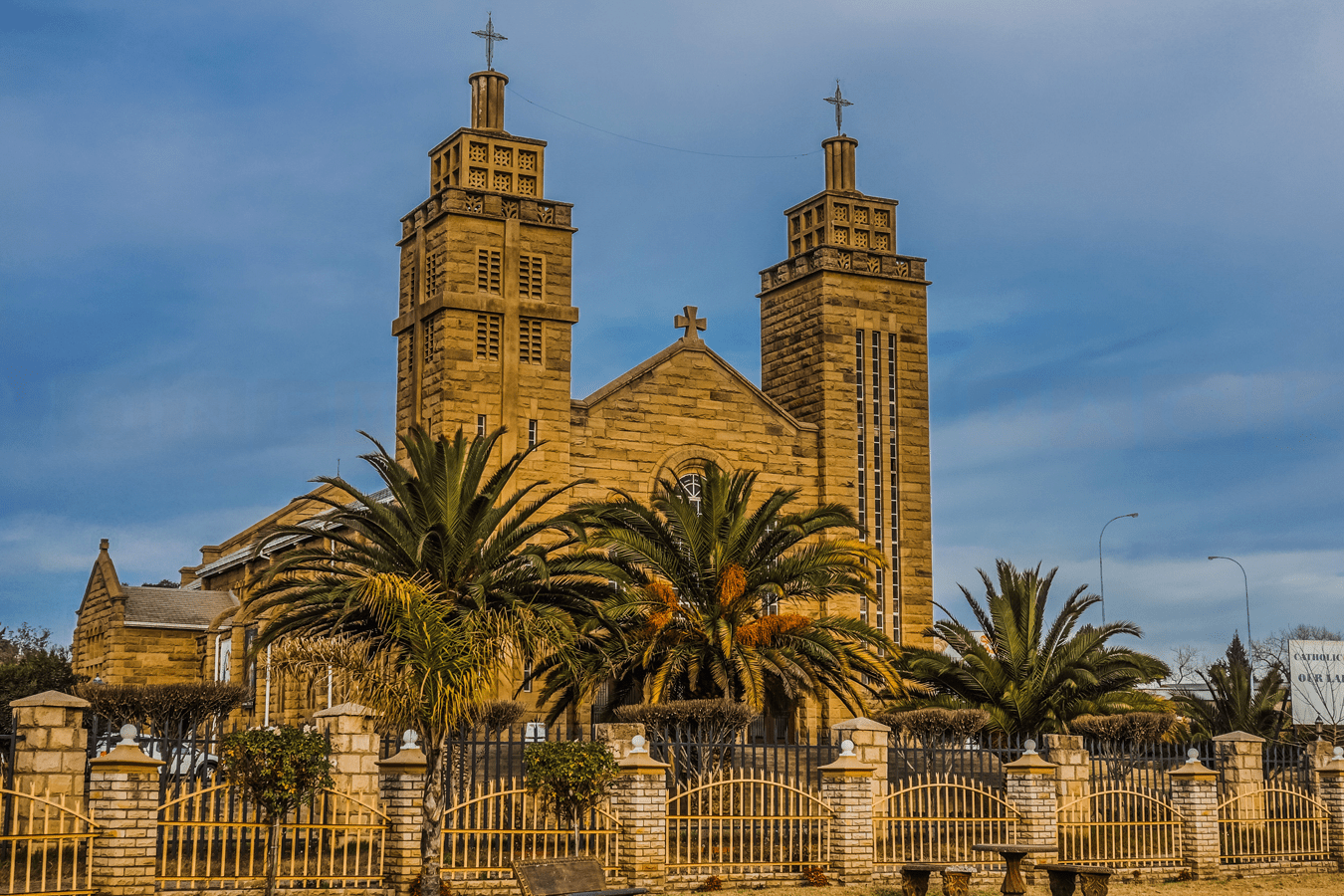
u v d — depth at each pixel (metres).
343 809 27.62
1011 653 43.31
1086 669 42.41
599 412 50.91
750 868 26.50
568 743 24.86
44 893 20.27
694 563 39.75
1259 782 33.78
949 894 24.95
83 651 68.81
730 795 26.77
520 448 49.06
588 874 20.48
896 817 28.56
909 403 57.03
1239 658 73.19
